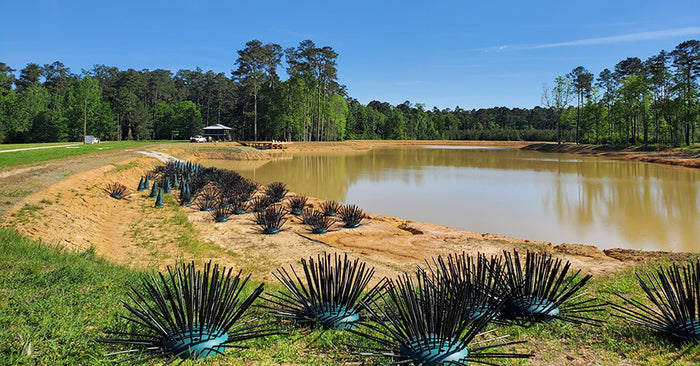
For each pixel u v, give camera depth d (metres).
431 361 3.81
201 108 107.56
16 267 6.68
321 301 5.33
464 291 4.29
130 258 9.80
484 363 3.92
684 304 4.77
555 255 10.20
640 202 19.59
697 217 16.17
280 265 9.49
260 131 80.69
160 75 120.25
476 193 23.31
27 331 4.29
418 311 4.04
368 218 15.98
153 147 43.66
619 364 4.23
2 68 90.31
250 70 72.88
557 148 68.38
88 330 4.65
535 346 4.63
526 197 21.80
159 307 4.41
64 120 65.88
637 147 51.69
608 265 8.91
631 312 5.51
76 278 6.61
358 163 43.81
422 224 14.90
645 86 51.69
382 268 9.17
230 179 24.17
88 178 18.08
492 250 10.94
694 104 47.91
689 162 36.44
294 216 15.89
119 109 75.25
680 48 48.16
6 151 28.91
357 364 4.12
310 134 78.31
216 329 4.39
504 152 67.94
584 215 17.11
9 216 10.45
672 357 4.35
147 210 15.90
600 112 63.00
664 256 9.71
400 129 109.81
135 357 4.01
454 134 113.62
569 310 5.59
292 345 4.59
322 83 77.12
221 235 12.42
